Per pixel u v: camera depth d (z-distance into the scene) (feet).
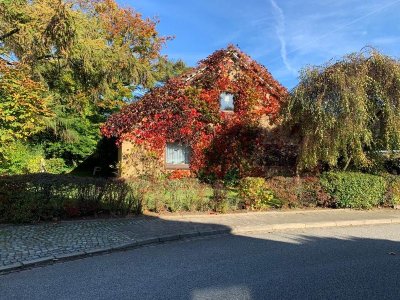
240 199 39.78
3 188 29.71
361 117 38.99
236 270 20.70
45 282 18.83
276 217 36.45
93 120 85.81
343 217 37.60
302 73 43.06
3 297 16.92
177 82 55.36
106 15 92.84
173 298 16.70
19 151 54.80
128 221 32.50
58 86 71.36
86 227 29.86
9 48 51.75
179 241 27.91
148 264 21.89
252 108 58.59
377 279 19.25
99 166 84.74
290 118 44.39
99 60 61.93
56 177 32.48
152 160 53.88
